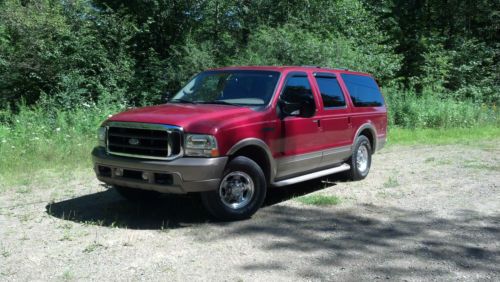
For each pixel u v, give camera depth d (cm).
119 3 1989
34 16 1627
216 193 575
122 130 590
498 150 1265
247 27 2073
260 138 618
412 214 648
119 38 1836
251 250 502
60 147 1053
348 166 833
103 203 682
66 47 1709
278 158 652
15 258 470
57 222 588
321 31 2066
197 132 557
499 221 620
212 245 514
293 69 718
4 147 1009
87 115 1306
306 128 704
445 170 974
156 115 587
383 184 839
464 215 646
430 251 508
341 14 2181
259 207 624
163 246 509
